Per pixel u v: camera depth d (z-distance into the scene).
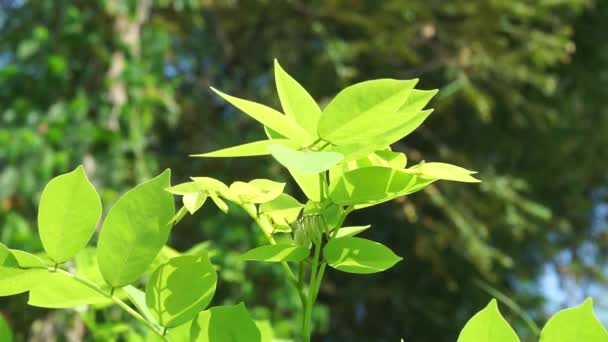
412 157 3.94
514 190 4.26
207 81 3.98
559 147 4.38
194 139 3.88
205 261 0.40
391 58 3.97
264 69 4.10
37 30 2.43
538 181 4.46
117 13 2.52
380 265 0.40
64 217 0.38
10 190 2.23
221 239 2.80
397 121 0.35
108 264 0.39
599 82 4.50
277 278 2.77
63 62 2.41
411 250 4.17
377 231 4.21
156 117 2.98
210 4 3.68
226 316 0.41
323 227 0.40
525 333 3.27
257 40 4.11
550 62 3.93
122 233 0.39
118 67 2.52
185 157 3.80
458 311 4.23
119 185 2.48
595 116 4.46
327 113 0.35
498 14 3.92
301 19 3.98
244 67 4.11
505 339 0.37
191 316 0.40
